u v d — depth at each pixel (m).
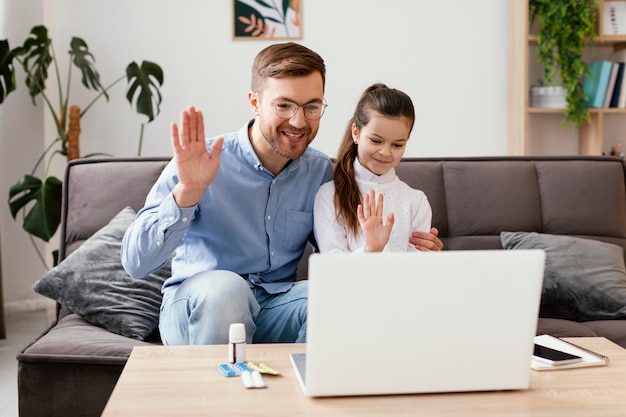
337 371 1.24
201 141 1.66
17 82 4.04
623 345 2.22
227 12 4.23
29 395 1.88
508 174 2.68
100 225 2.45
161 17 4.21
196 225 2.03
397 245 2.12
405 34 4.31
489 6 4.31
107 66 4.21
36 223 3.53
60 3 4.18
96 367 1.87
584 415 1.19
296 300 1.98
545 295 2.45
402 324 1.24
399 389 1.26
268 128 1.90
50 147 4.14
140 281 2.25
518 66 4.15
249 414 1.17
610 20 4.21
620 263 2.55
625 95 4.20
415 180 2.62
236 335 1.42
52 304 4.21
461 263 1.24
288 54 1.88
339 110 4.32
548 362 1.44
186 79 4.25
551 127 4.44
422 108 4.35
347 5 4.28
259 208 2.04
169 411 1.17
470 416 1.18
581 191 2.70
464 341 1.26
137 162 2.53
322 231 2.06
